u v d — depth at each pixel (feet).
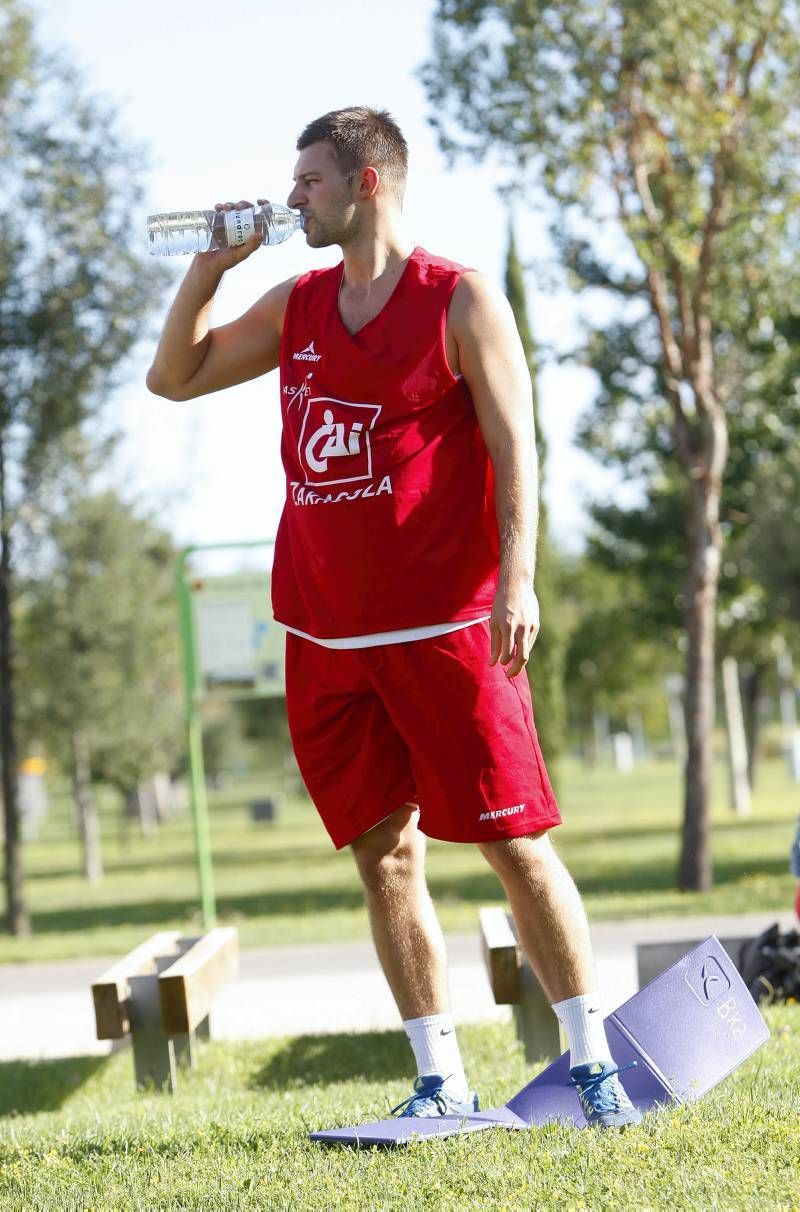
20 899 129.39
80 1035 65.67
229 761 484.33
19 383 129.08
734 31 113.70
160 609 210.79
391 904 25.13
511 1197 20.21
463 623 23.18
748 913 93.40
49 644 200.64
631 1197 19.89
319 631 23.88
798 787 318.86
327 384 23.48
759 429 176.65
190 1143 26.81
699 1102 24.49
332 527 23.35
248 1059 53.21
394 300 23.34
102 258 129.08
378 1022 61.31
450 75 113.70
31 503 135.33
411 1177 21.56
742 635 235.61
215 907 137.69
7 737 132.26
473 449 23.52
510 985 42.83
